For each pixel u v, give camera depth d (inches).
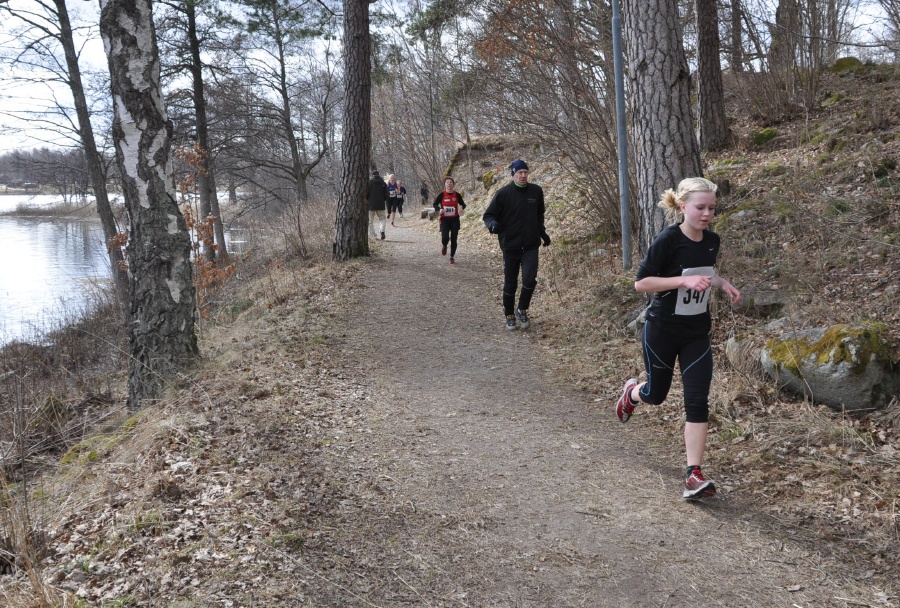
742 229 296.4
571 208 490.3
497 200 293.6
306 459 169.0
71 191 912.9
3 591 111.3
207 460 163.9
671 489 154.2
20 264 1063.6
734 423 181.6
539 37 373.7
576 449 179.9
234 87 871.1
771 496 146.4
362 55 472.1
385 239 649.6
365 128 480.4
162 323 254.4
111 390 315.6
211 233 395.2
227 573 116.0
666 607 111.0
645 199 273.1
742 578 118.3
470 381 241.4
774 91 470.3
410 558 126.0
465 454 177.0
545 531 136.7
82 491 154.6
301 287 396.5
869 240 243.0
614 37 319.3
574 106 382.0
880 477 145.3
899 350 182.5
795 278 239.9
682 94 264.2
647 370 155.3
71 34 583.8
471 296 374.3
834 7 449.7
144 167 251.4
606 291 307.0
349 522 138.7
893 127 346.6
